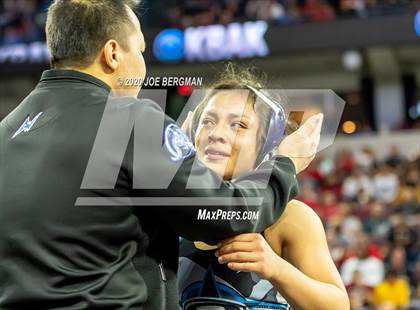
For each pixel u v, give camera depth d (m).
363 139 15.21
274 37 14.58
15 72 15.70
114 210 1.63
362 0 14.77
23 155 1.69
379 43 14.31
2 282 1.62
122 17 1.80
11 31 16.02
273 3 15.37
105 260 1.62
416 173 12.59
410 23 14.18
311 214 1.95
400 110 16.67
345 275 9.36
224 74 2.09
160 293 1.68
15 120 1.78
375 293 8.92
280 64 16.53
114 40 1.78
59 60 1.80
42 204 1.62
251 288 1.91
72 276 1.58
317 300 1.76
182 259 2.00
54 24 1.80
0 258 1.63
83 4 1.79
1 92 17.12
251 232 1.71
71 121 1.69
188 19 15.14
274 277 1.72
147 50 14.80
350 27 14.45
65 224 1.61
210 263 1.94
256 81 2.10
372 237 10.51
